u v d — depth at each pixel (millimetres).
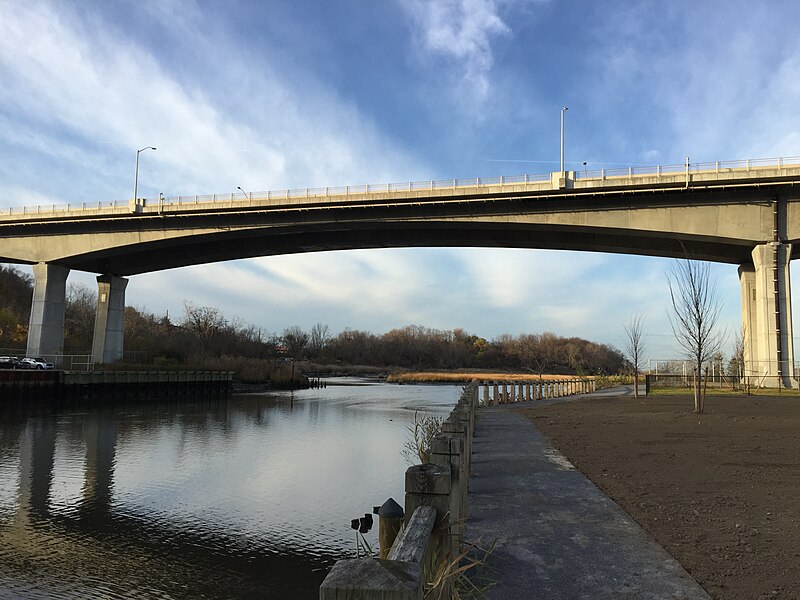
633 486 9117
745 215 40562
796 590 4832
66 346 75375
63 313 56531
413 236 52344
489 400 30344
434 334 185375
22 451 24797
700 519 7117
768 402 27938
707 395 33344
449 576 3434
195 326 101312
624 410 24312
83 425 34312
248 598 10461
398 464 22062
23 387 43938
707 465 10844
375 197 45594
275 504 16250
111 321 62594
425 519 3234
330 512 15477
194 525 14422
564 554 5895
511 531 6738
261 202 47781
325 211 47625
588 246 49625
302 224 48219
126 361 67562
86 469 21094
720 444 13578
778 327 39438
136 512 15555
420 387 91625
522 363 139750
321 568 11875
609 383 61969
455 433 7020
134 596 10539
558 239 49812
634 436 15320
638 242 47969
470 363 159250
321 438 29328
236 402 55312
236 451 25219
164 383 58438
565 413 23422
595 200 42938
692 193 41062
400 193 45219
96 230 53062
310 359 151250
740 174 39344
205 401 56281
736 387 37250
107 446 26359
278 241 56125
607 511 7617
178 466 21688
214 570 11688
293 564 12062
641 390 44844
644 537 6445
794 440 14141
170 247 59594
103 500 16750
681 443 13820
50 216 52062
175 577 11305
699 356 23406
